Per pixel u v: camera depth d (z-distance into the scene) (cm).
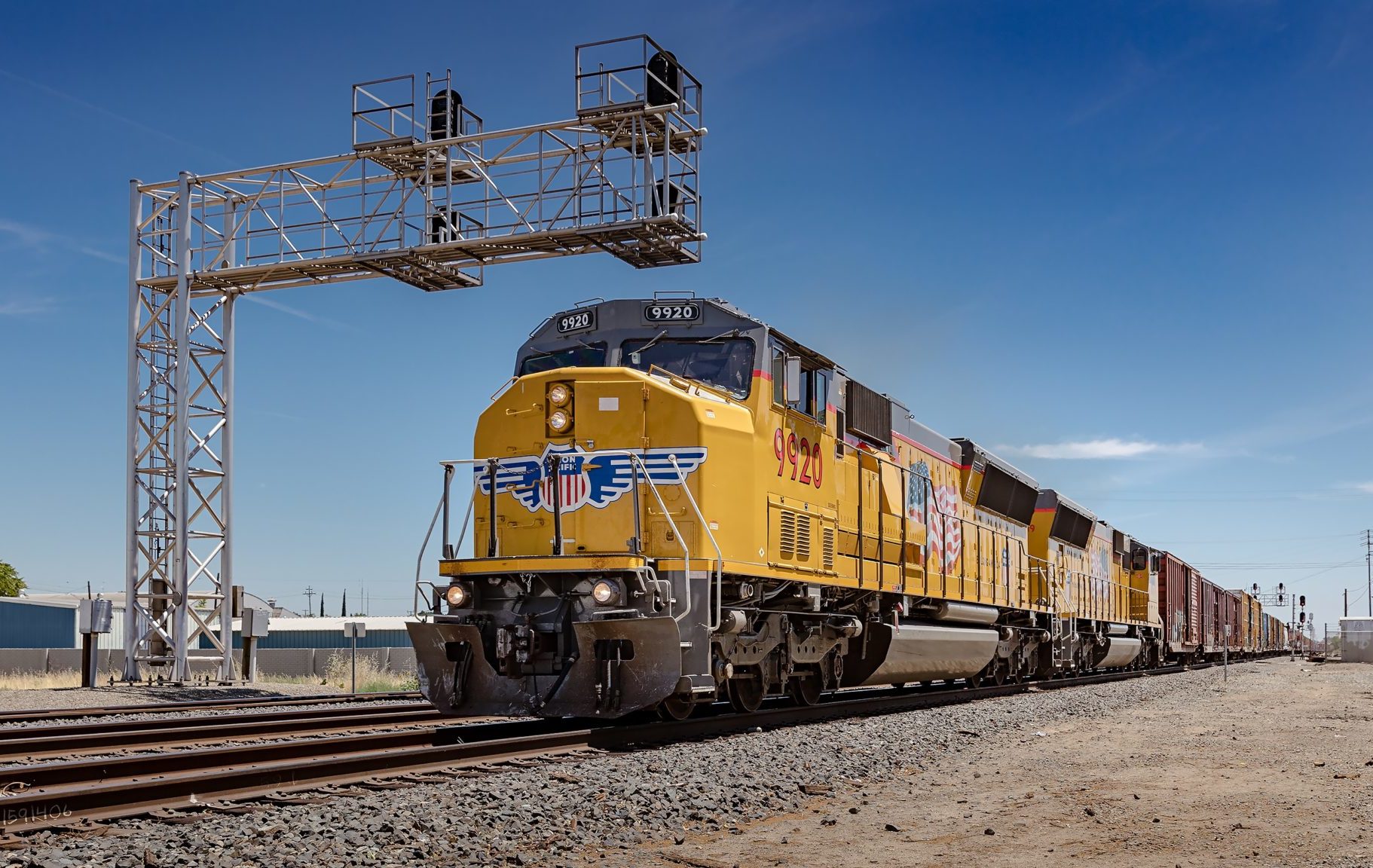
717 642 1230
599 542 1214
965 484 2128
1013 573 2383
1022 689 2305
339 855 644
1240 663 5088
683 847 715
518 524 1255
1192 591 4484
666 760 1004
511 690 1191
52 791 732
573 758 1008
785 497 1372
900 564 1744
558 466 1200
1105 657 3181
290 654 3484
